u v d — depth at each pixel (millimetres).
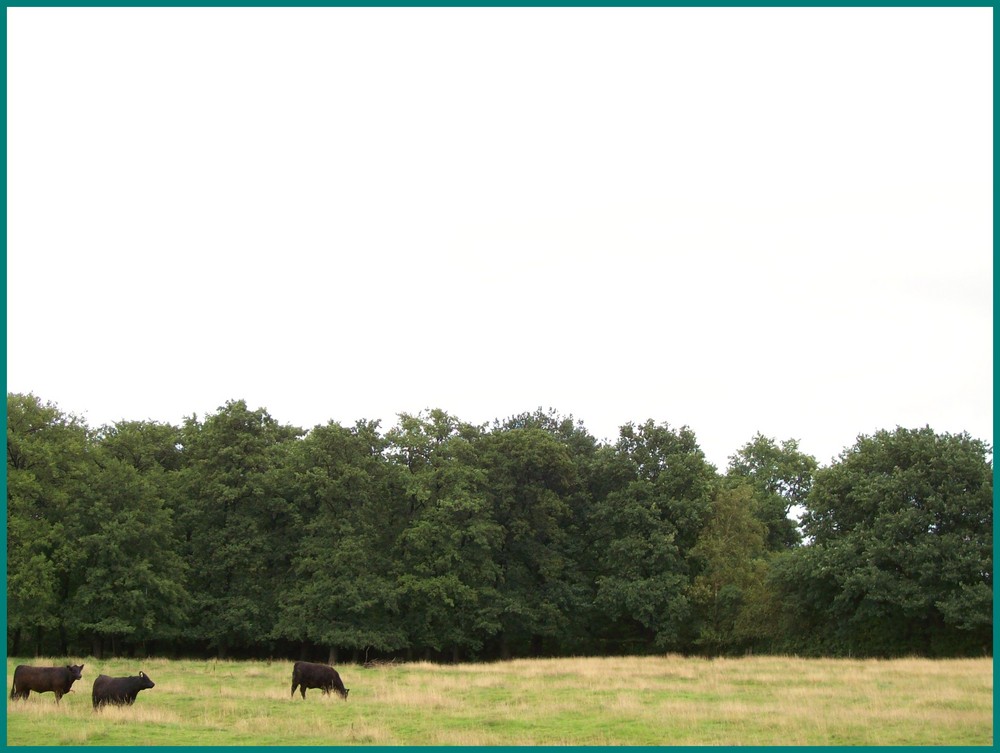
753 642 55594
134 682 23922
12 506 46781
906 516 47375
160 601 50125
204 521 56125
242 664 41344
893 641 49469
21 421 49125
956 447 49500
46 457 47469
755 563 57062
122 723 20891
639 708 24016
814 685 28969
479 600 56594
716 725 21500
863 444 54781
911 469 48750
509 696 27109
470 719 22891
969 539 47250
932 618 48188
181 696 26703
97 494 49312
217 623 53062
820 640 52031
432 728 21547
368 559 55594
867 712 22750
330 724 22047
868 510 51375
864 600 47844
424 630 55375
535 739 20078
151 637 50750
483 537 55594
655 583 56469
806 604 52156
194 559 55500
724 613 55625
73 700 25156
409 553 57094
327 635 50906
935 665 35188
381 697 27016
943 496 48344
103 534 48094
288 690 28922
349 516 55938
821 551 50938
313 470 55906
